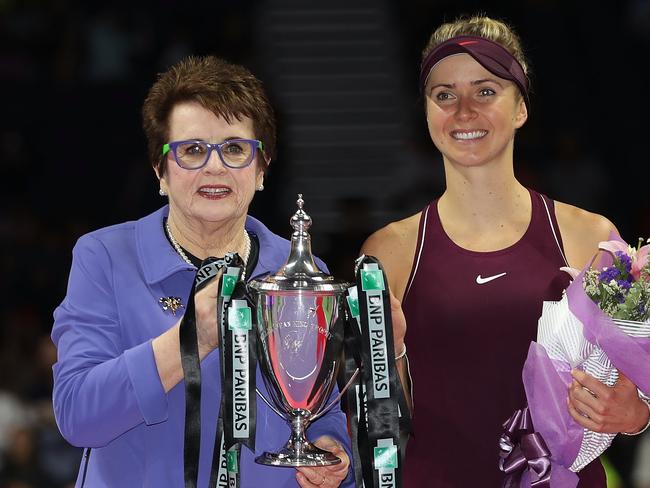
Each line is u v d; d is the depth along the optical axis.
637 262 5.20
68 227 18.48
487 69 5.52
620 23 23.12
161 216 5.06
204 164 4.67
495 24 5.76
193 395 4.43
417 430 5.76
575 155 19.88
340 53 20.92
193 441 4.45
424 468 5.73
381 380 4.62
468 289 5.69
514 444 5.45
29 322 14.38
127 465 4.81
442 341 5.70
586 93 21.88
